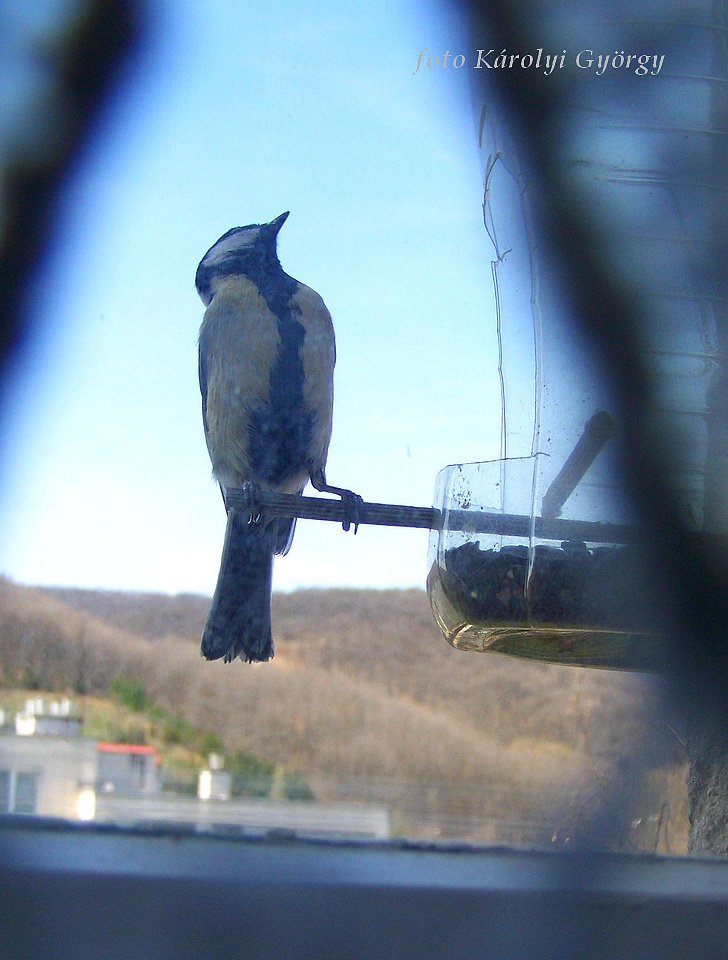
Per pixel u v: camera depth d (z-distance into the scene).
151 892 0.23
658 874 0.27
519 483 0.43
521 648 0.45
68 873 0.23
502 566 0.43
